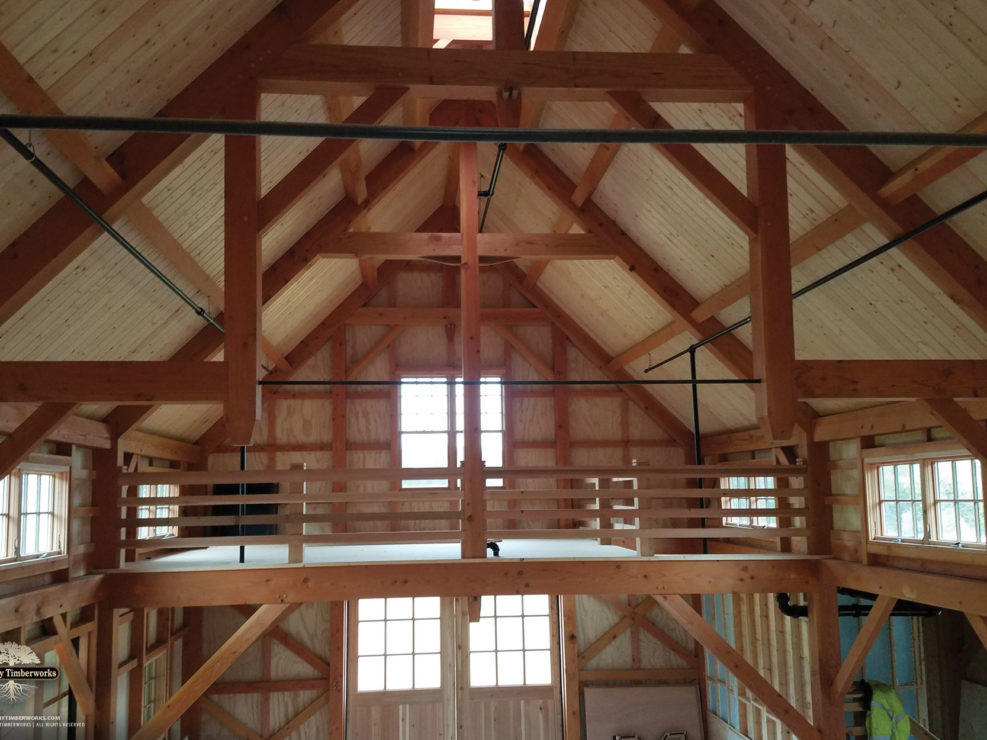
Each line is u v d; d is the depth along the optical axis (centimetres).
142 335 714
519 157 906
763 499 973
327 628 1085
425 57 553
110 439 739
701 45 577
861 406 751
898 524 718
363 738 1070
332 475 710
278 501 711
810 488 806
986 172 496
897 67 497
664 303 874
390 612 1101
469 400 735
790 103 570
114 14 434
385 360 1174
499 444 1185
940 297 585
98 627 716
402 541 711
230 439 495
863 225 594
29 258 497
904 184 528
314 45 546
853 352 721
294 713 1063
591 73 562
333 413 1148
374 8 655
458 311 1184
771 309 530
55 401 492
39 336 583
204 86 537
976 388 539
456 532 720
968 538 636
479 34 870
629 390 1193
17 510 603
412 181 1001
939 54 468
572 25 721
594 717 1090
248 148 523
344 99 686
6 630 554
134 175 517
